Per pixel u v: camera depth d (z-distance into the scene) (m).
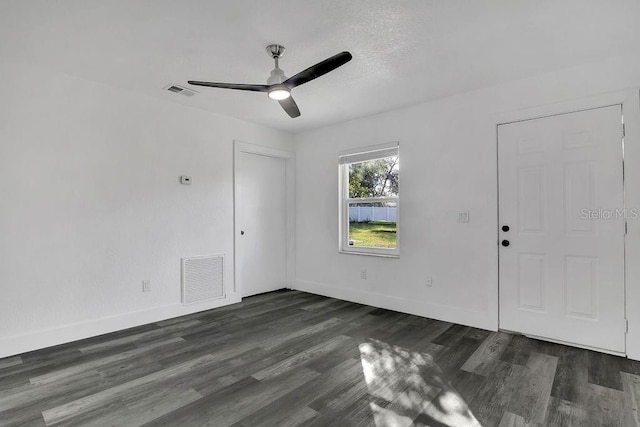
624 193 2.54
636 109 2.50
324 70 2.10
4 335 2.59
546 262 2.88
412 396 2.02
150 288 3.42
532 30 2.21
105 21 2.10
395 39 2.32
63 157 2.88
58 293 2.85
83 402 1.96
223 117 4.04
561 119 2.80
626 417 1.80
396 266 3.82
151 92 3.33
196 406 1.92
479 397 2.01
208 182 3.90
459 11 2.01
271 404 1.94
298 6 1.96
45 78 2.79
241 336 3.03
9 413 1.85
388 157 3.95
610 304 2.60
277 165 4.83
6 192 2.61
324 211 4.54
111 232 3.16
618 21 2.09
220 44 2.39
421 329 3.19
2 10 1.96
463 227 3.32
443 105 3.46
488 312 3.16
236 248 4.16
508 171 3.07
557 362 2.46
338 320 3.48
